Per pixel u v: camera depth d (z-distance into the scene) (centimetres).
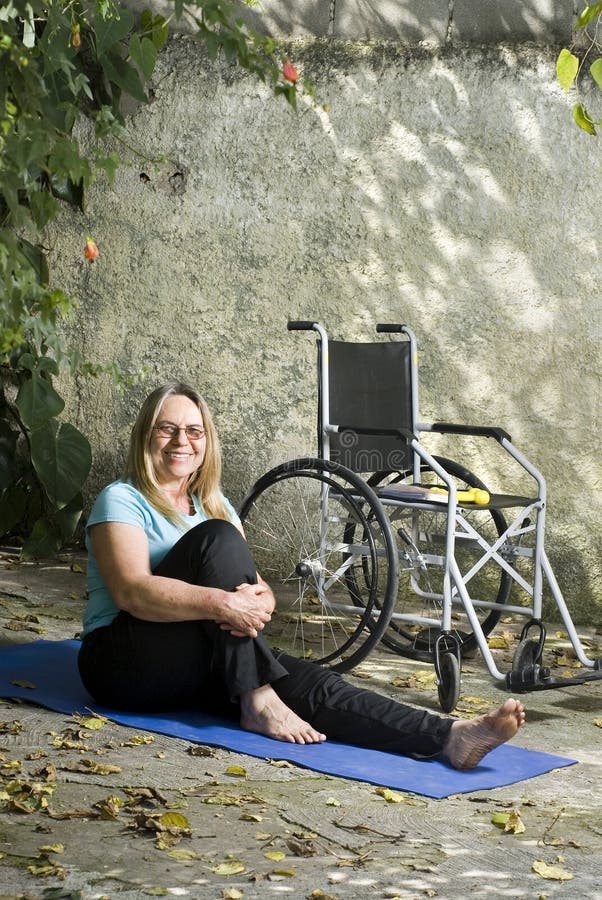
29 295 227
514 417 539
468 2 539
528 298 535
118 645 336
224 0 249
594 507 530
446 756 314
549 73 529
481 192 539
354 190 554
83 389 595
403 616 409
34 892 220
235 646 325
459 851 255
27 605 493
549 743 349
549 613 534
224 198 570
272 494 568
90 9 396
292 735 325
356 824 268
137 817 259
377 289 554
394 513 456
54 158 220
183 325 578
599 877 245
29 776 288
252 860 243
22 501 573
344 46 553
